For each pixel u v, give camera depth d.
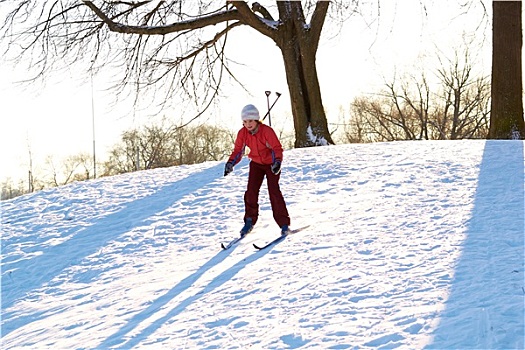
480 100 36.06
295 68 18.25
